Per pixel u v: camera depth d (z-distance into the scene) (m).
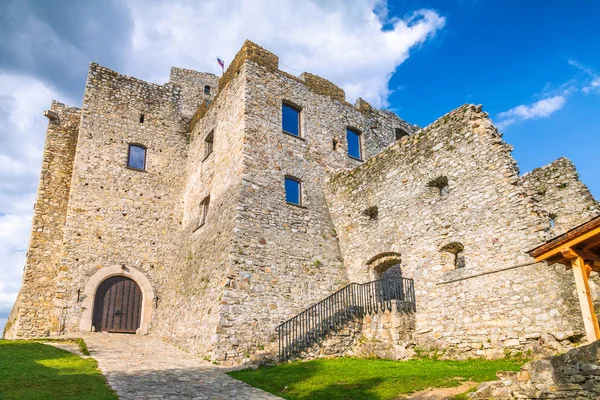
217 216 17.16
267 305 14.52
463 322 12.53
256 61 18.81
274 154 17.66
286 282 15.38
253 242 15.35
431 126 15.27
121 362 11.95
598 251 8.73
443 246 13.74
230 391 9.36
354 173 17.94
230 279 14.16
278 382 10.04
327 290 16.23
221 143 19.02
